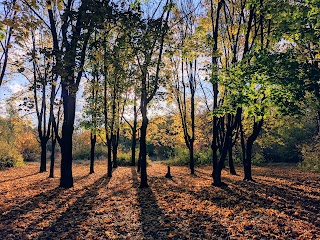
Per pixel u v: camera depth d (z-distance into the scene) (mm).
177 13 19500
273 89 7758
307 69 7512
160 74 15750
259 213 8961
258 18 14438
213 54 13672
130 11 9547
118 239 6777
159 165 38469
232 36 15461
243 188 14398
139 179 18828
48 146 60500
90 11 8812
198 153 38094
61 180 14969
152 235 7055
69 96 14086
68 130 14891
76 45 9477
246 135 30234
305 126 35406
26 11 7711
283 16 8109
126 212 9383
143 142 14898
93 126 20000
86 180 18938
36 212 9422
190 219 8305
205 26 16797
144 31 10445
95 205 10508
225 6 15812
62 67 9305
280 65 7520
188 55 14211
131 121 33344
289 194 12766
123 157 37906
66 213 9328
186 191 13352
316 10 7453
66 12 9016
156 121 30500
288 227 7383
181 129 32594
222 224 7758
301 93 7418
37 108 25656
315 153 24156
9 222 8258
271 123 23250
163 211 9398
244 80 8195
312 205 10391
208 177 20516
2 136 37844
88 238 6883
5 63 13352
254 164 36500
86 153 49750
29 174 24375
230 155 23672
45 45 21016
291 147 37344
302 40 8641
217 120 17391
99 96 20062
